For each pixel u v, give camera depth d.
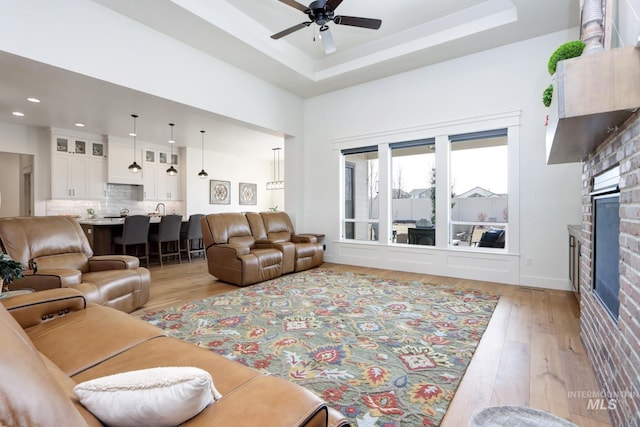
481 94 4.46
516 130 4.20
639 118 1.25
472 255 4.53
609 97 1.30
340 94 5.86
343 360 2.14
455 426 1.49
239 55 4.44
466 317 2.95
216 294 3.80
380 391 1.78
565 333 2.56
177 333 2.58
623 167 1.42
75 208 7.12
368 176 5.70
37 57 2.84
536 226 4.09
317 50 4.87
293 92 5.96
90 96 4.76
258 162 10.91
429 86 4.90
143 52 3.64
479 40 4.16
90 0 3.20
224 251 4.36
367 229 5.72
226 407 0.80
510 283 4.25
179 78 4.03
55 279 2.46
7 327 0.63
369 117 5.52
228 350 2.28
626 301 1.36
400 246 5.19
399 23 4.17
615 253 1.58
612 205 1.65
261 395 0.86
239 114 4.88
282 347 2.33
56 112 5.56
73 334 1.49
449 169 4.78
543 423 1.14
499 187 4.48
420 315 3.00
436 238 4.85
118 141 7.54
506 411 1.20
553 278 3.99
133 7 3.33
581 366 2.03
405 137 5.14
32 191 6.62
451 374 1.96
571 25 3.81
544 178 4.04
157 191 8.41
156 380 0.74
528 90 4.14
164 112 5.57
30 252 2.82
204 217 4.74
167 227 5.91
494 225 4.50
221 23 3.77
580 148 2.01
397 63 4.83
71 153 6.83
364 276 4.73
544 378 1.90
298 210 6.22
